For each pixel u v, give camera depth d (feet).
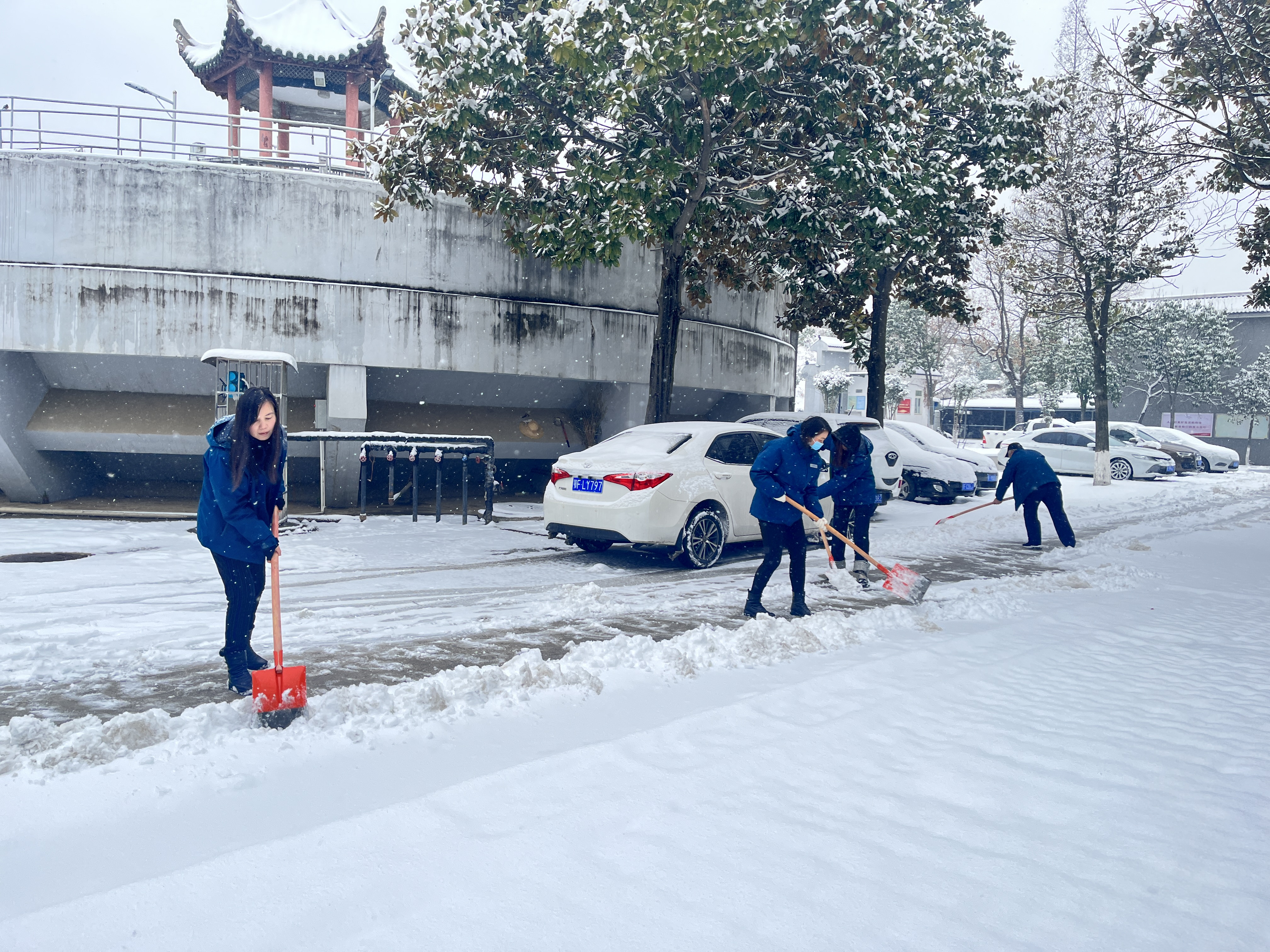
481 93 41.19
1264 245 43.70
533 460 59.98
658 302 47.44
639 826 8.66
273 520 13.73
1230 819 9.52
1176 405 140.56
